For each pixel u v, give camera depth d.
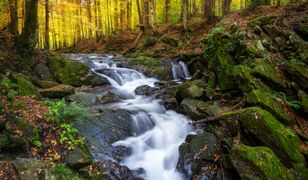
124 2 35.59
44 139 7.71
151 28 25.34
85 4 35.88
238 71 10.22
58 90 10.91
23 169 6.45
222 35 12.33
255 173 6.98
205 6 23.92
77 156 7.43
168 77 16.27
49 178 6.37
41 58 13.84
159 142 9.77
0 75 9.71
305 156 7.86
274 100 9.25
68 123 8.61
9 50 12.38
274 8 16.48
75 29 40.41
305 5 14.23
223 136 8.81
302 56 10.91
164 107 11.80
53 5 29.45
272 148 7.82
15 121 7.52
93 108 10.45
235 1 34.59
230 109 9.82
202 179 8.01
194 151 8.62
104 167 7.64
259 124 8.02
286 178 7.02
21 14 17.31
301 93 9.57
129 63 17.66
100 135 8.99
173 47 21.06
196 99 11.33
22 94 9.33
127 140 9.47
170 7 33.50
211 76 12.03
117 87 14.16
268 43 11.87
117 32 32.22
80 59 17.64
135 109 11.02
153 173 8.62
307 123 9.16
